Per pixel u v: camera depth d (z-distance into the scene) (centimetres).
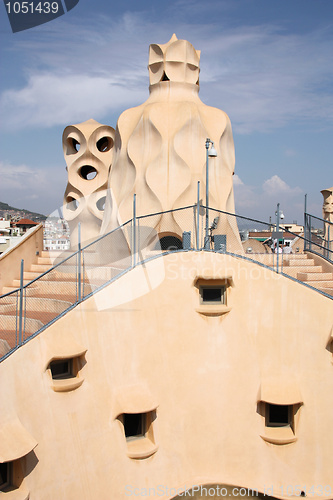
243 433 1382
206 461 1370
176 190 1722
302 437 1367
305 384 1387
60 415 1153
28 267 1922
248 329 1421
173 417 1360
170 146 1764
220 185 1822
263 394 1368
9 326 1402
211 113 1903
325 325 1400
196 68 2000
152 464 1310
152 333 1365
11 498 1008
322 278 1752
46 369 1145
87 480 1168
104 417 1241
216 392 1395
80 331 1233
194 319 1414
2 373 1059
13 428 1040
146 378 1341
